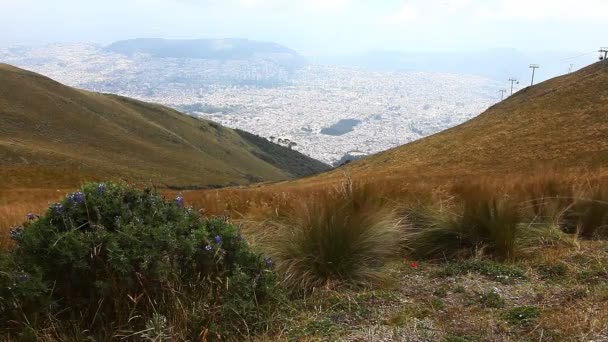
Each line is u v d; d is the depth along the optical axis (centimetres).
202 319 248
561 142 4419
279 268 354
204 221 310
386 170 5059
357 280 352
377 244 381
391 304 310
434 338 251
